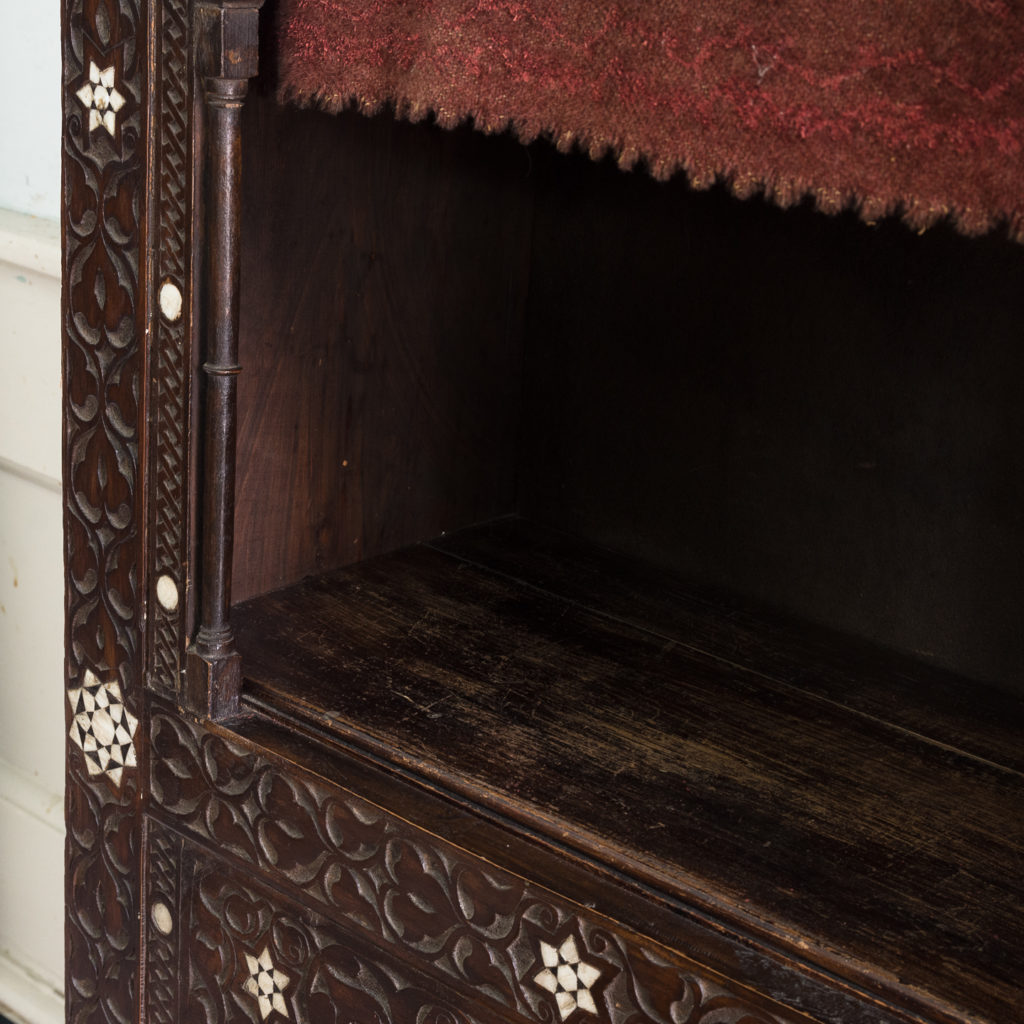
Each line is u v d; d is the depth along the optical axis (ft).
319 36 3.97
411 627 5.24
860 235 5.14
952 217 2.91
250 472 5.22
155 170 4.24
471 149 5.71
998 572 5.06
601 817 4.02
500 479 6.43
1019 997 3.36
